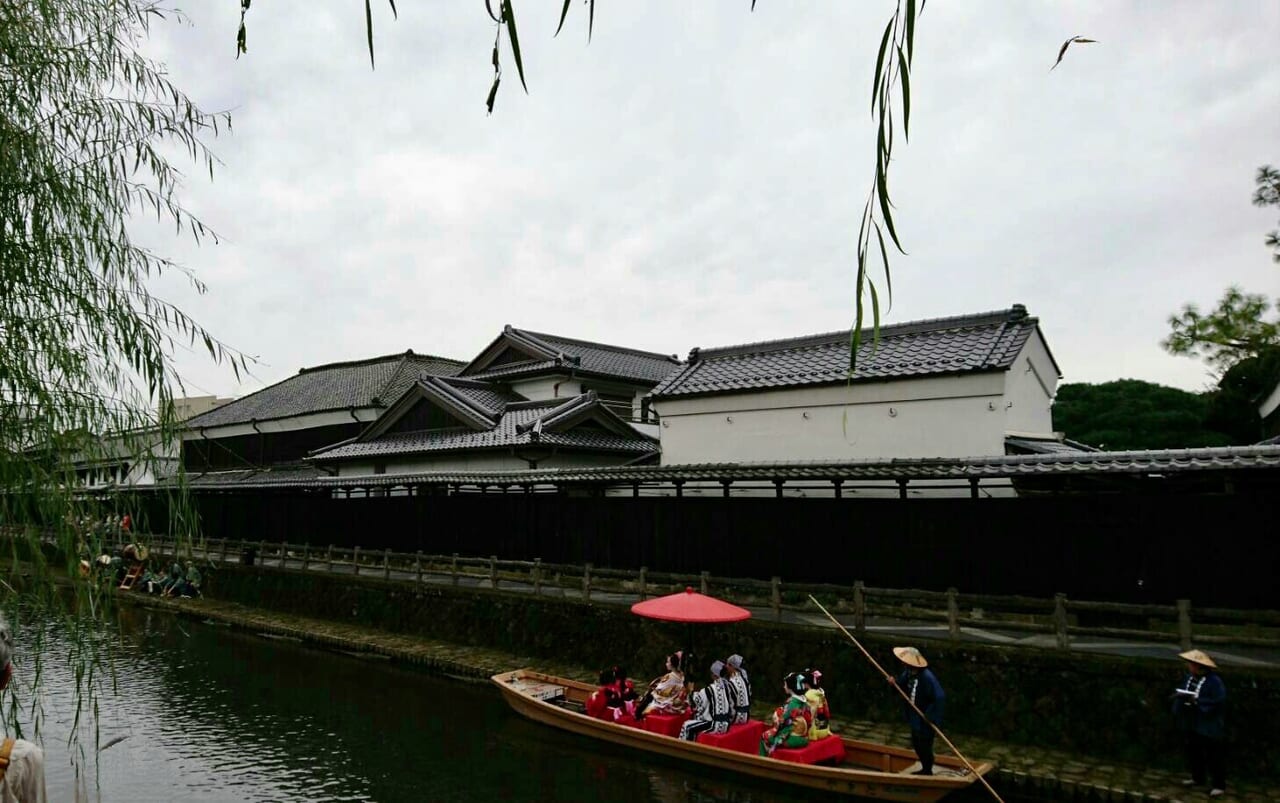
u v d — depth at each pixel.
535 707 12.95
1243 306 16.08
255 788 10.81
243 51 2.92
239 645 20.42
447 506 21.97
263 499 29.08
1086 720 10.34
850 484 17.34
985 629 12.55
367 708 14.63
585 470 18.41
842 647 12.51
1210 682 8.85
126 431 5.75
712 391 20.03
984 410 15.83
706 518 16.44
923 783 8.97
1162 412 28.94
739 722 10.95
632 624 15.27
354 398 35.06
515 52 1.92
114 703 15.08
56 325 5.39
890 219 1.81
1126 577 11.48
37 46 5.66
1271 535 10.41
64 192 5.55
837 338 20.19
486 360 33.09
